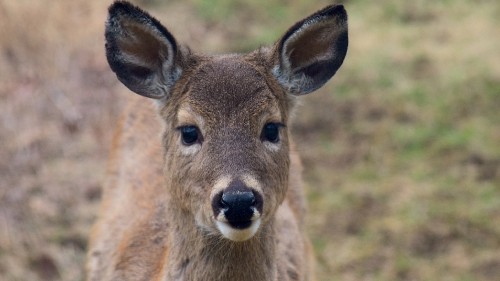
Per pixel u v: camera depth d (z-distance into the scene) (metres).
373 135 21.47
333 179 20.16
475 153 20.67
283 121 11.51
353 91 23.02
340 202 19.42
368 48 24.94
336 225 18.89
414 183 19.91
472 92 22.77
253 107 10.95
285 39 11.55
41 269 17.47
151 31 11.43
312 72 12.09
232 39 25.95
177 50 11.53
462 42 25.06
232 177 10.42
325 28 11.85
